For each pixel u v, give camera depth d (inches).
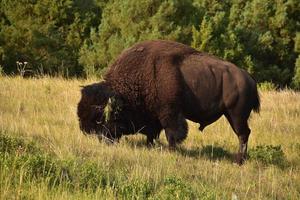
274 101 2191.2
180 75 1326.3
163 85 1318.9
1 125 1333.7
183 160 1251.2
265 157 1364.4
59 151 1103.6
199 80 1327.5
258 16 3855.8
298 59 3587.6
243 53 3378.4
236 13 3865.7
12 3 3607.3
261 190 1107.3
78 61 3440.0
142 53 1350.9
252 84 1359.5
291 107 2085.4
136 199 898.1
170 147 1331.2
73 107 1704.0
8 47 3479.3
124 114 1347.2
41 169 924.0
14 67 3516.2
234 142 1542.8
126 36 3176.7
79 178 930.7
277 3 3890.3
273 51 3782.0
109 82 1364.4
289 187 1173.7
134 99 1342.3
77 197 850.1
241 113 1341.0
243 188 1108.5
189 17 3208.7
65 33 3681.1
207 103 1334.9
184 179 1083.9
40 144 1188.5
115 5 3373.5
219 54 3265.3
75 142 1258.0
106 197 872.3
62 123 1521.9
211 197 942.4
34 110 1667.1
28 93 1879.9
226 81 1334.9
